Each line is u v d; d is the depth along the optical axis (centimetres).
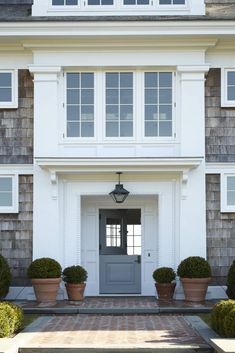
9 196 1434
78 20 1366
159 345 906
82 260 1498
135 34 1376
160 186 1441
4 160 1434
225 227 1421
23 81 1450
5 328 957
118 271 1520
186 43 1414
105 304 1326
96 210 1510
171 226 1434
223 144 1433
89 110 1442
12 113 1444
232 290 1320
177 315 1236
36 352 895
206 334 977
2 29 1372
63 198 1437
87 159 1375
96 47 1422
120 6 1457
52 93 1423
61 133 1433
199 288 1341
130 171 1402
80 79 1447
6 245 1422
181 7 1455
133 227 1527
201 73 1425
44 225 1407
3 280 1327
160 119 1439
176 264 1423
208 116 1439
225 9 1479
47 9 1451
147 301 1374
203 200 1411
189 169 1405
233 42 1430
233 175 1430
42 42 1412
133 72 1445
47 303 1328
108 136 1438
